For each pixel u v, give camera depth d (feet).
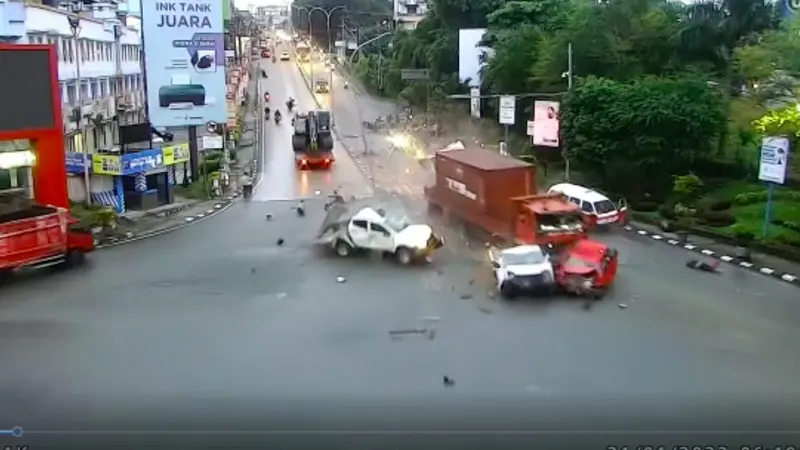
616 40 168.66
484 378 60.70
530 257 87.35
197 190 155.22
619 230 119.44
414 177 169.27
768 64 143.95
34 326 75.87
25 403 55.36
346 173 175.11
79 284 91.71
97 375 61.52
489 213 109.91
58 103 114.83
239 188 157.79
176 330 74.49
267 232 119.44
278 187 159.63
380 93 307.58
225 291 88.28
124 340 71.26
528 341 70.59
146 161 135.54
